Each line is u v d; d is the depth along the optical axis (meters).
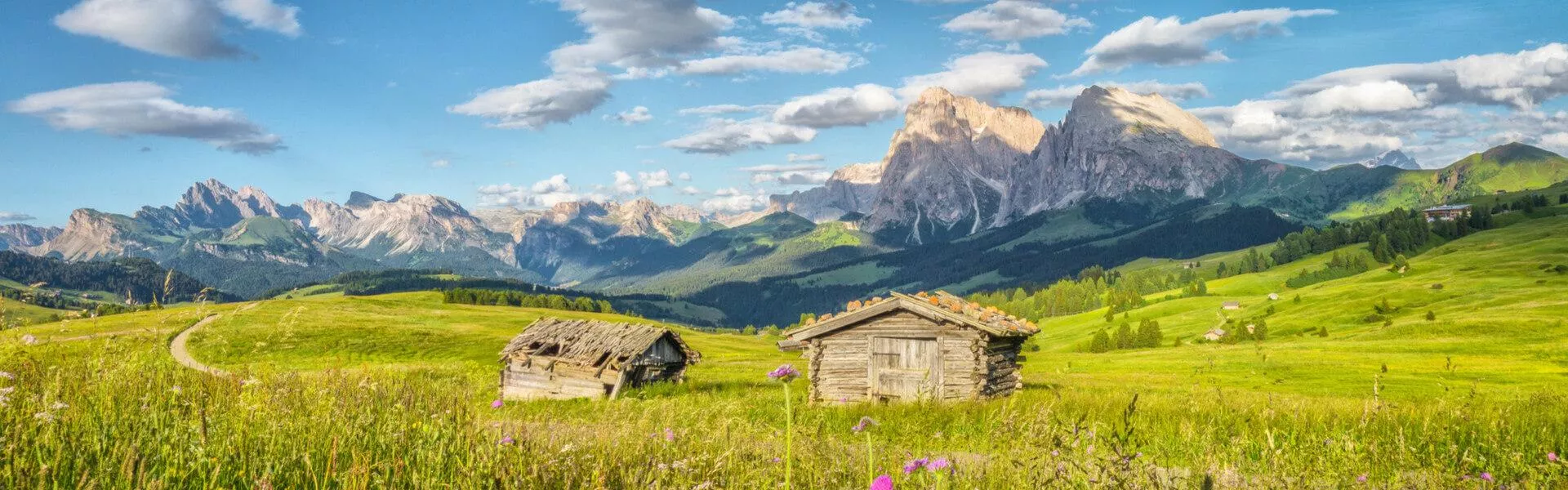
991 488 6.25
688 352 39.94
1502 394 52.84
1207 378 74.44
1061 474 6.20
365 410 7.41
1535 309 137.00
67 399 6.52
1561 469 9.14
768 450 7.35
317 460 5.64
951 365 31.34
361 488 4.93
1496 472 10.11
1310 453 9.61
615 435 7.75
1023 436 7.33
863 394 32.34
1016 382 34.28
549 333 38.50
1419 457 10.45
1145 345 176.62
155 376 7.64
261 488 4.78
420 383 9.68
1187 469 9.19
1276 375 81.38
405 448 6.09
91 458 5.13
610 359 35.31
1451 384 69.62
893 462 7.12
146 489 4.60
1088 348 188.75
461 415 6.90
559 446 6.42
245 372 8.43
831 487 6.27
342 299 180.12
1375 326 158.62
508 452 5.74
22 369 7.19
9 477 4.51
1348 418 16.09
